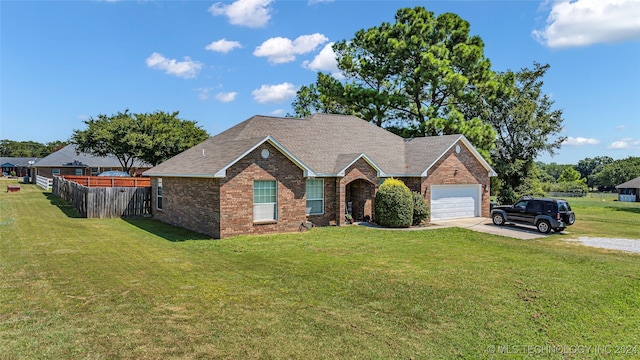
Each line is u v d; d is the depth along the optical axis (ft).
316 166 66.95
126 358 18.95
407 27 108.27
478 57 104.88
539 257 44.16
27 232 53.47
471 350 20.94
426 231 62.23
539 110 118.93
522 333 23.30
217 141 72.08
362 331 22.77
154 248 44.75
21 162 276.21
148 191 76.43
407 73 110.63
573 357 20.65
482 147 101.50
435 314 25.71
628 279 35.12
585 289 31.86
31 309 25.00
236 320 23.84
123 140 133.69
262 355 19.60
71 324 22.74
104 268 35.35
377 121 116.06
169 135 143.64
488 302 28.19
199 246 46.24
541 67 119.34
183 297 27.81
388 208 65.16
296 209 59.57
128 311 24.98
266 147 56.03
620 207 134.31
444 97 110.63
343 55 120.06
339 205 66.28
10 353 19.11
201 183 56.13
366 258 41.57
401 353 20.27
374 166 69.62
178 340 20.98
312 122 82.79
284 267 36.81
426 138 86.69
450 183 78.38
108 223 64.69
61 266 35.78
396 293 29.71
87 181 114.21
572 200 205.87
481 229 66.39
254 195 55.67
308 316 24.77
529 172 118.93
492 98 109.81
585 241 57.36
